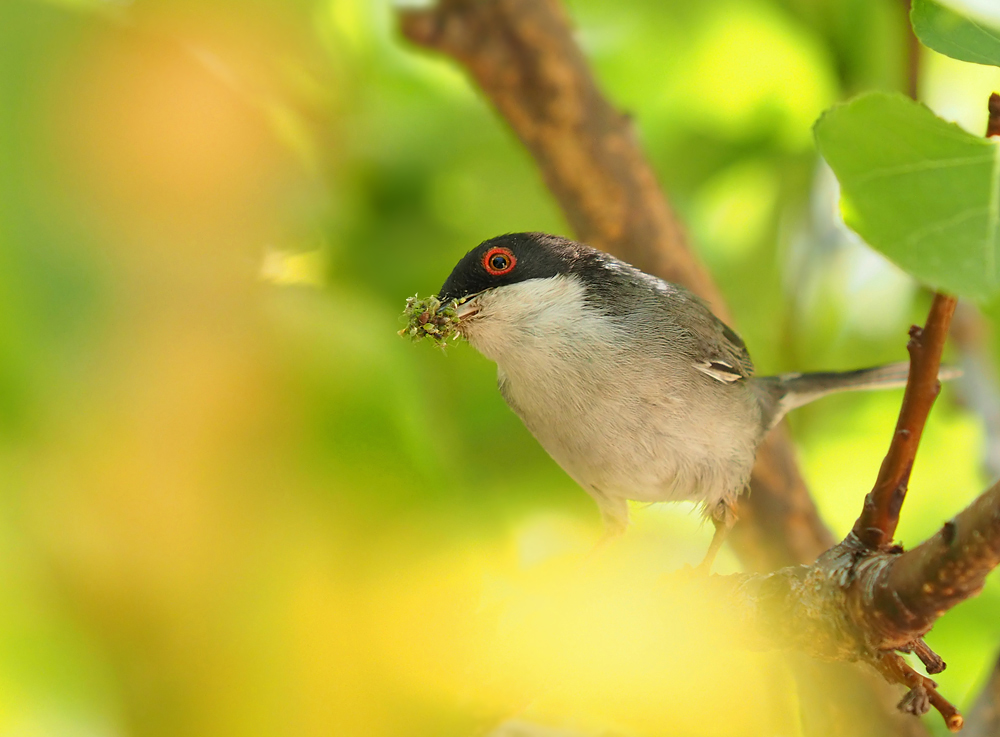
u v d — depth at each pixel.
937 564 1.74
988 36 1.39
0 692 1.07
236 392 1.00
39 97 0.99
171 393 0.95
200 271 0.99
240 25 1.37
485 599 2.25
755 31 3.58
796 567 2.12
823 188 3.99
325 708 1.05
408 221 3.50
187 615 0.99
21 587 0.98
